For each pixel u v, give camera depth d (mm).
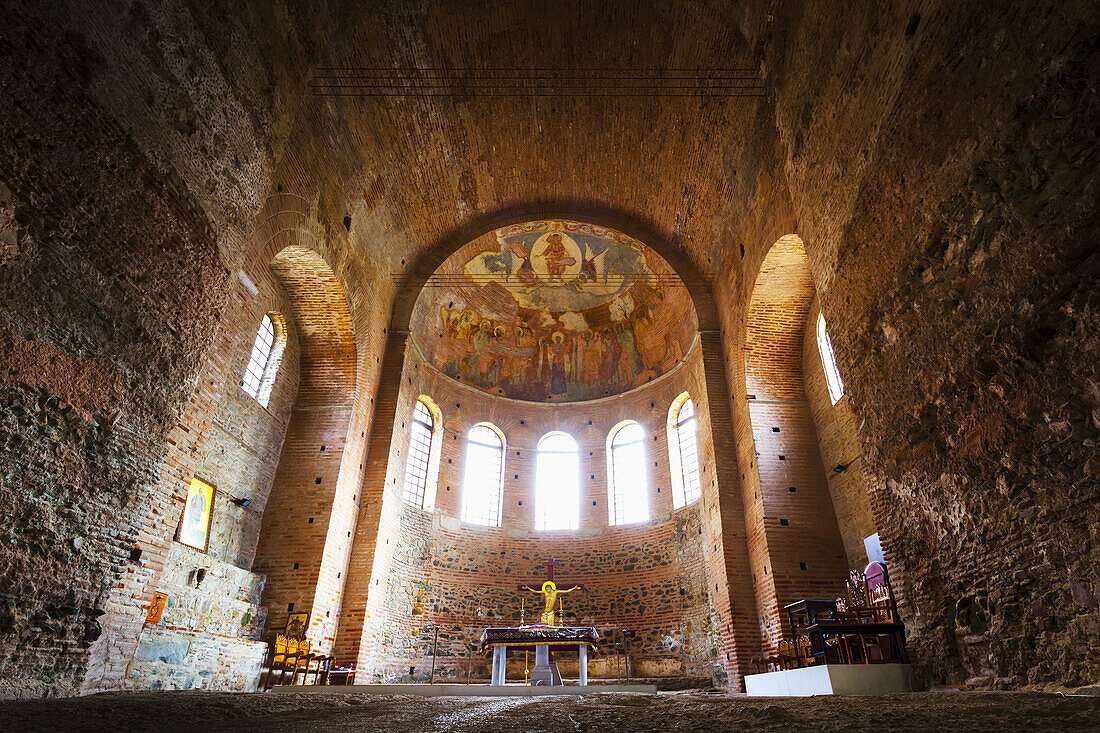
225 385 11688
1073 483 5078
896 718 3320
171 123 7625
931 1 6570
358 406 14367
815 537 13008
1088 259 4812
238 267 9141
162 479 8703
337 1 11211
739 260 14695
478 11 12672
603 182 17078
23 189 5629
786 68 10594
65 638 6145
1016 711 3338
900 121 7242
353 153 13344
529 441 19938
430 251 17828
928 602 7340
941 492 6938
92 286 6398
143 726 3480
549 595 14156
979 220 5973
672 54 12961
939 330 6730
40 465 5848
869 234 8117
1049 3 5066
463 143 15555
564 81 14133
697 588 15570
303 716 4066
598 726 3467
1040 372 5348
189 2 7980
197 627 10039
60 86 6027
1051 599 5391
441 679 15039
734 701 4961
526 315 20891
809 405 14375
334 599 13062
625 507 18500
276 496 13211
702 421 16281
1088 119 4762
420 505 17031
